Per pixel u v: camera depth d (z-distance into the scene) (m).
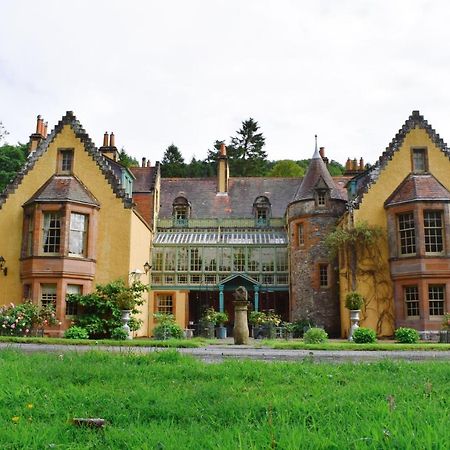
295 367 10.00
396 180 27.53
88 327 23.70
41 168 28.12
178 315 33.84
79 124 28.67
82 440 4.98
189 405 6.34
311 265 31.45
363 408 5.66
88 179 28.00
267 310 34.47
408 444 3.96
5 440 4.75
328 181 33.03
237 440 4.52
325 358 13.61
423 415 5.05
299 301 31.77
